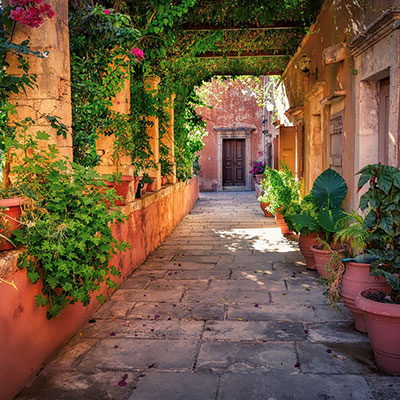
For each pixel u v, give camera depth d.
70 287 3.03
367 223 3.29
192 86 10.28
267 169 10.99
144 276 5.64
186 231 9.23
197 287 5.12
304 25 7.50
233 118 19.89
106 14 4.48
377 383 2.87
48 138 3.28
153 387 2.89
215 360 3.25
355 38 4.71
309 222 5.51
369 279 3.53
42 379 3.01
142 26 5.84
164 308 4.41
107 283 3.54
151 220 7.10
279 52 9.58
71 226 2.99
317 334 3.70
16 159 3.54
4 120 3.58
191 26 7.21
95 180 3.47
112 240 3.49
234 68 10.88
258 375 3.02
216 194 18.33
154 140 7.89
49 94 3.55
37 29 3.51
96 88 4.46
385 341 2.95
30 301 3.01
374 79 4.77
